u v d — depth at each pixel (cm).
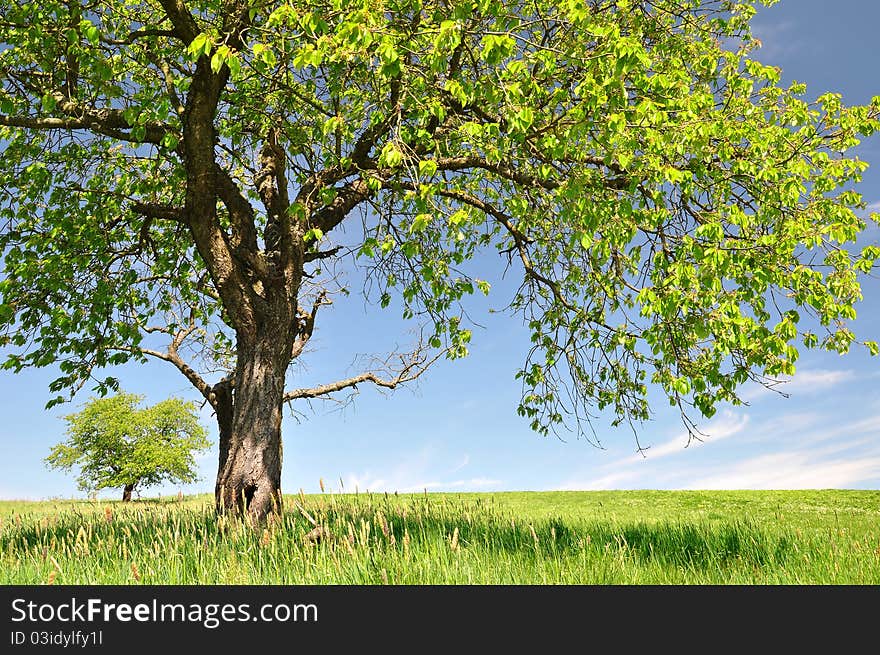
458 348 951
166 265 1089
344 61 568
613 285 814
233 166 1094
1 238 964
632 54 534
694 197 736
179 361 1076
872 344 764
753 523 899
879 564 633
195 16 793
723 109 769
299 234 846
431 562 536
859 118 759
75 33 667
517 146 730
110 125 770
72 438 3127
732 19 885
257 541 638
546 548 667
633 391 984
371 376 1112
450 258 1016
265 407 812
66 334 1006
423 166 591
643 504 1941
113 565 579
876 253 723
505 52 539
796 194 689
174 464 3081
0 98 724
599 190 700
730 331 658
